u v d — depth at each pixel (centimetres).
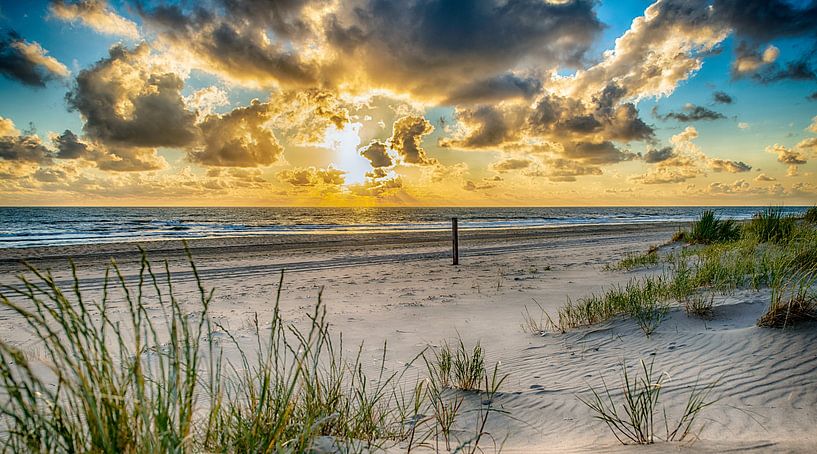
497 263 1509
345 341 602
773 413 312
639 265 1193
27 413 147
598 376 427
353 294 979
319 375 448
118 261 1603
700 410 328
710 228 1483
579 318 653
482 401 380
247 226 4509
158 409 154
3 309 820
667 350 470
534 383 426
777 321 462
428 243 2384
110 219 5912
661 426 308
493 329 658
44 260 1603
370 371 475
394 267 1457
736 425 299
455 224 1491
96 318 720
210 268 1441
